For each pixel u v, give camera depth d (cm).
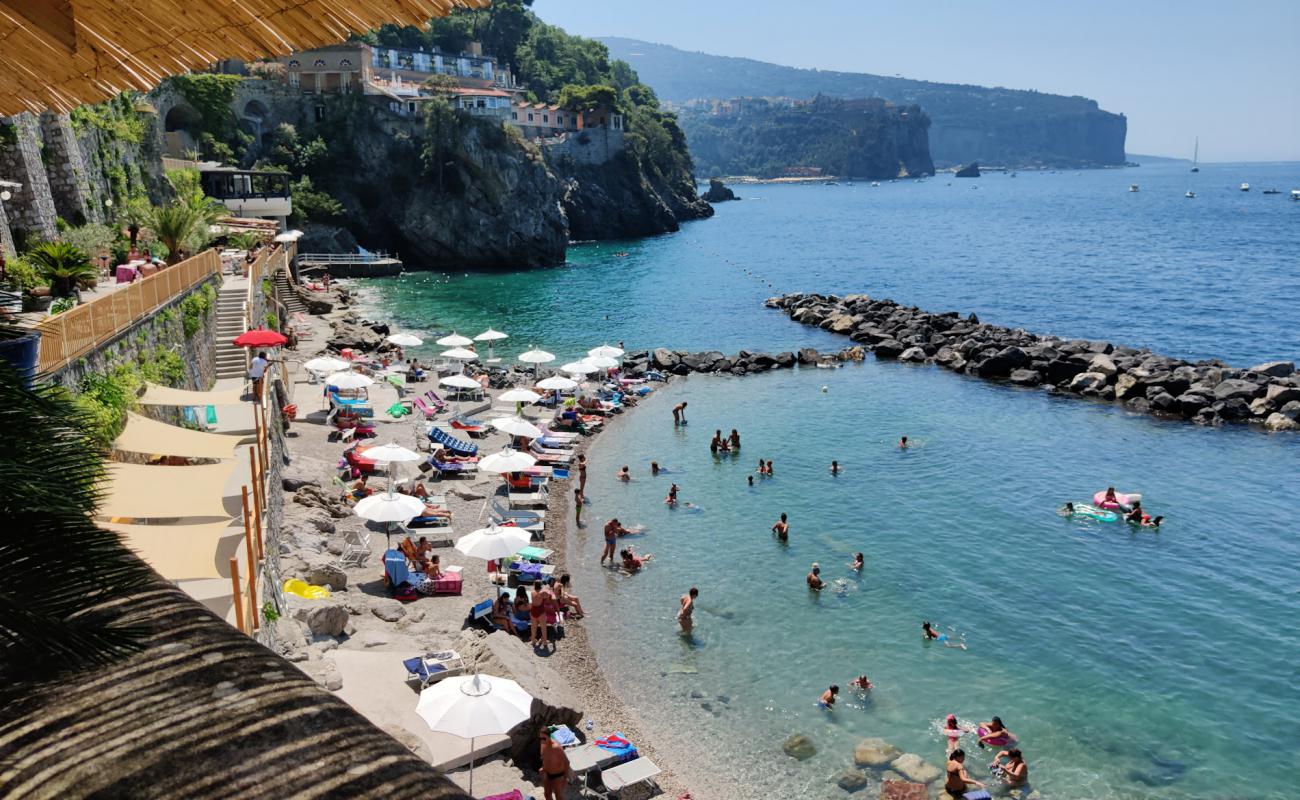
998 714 2228
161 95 9638
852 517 3459
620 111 17688
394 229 11994
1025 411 5019
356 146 11856
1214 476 3959
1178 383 5197
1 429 369
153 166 6650
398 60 16262
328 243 11256
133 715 215
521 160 12081
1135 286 10375
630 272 11494
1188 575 2973
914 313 7450
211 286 3812
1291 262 12531
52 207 4141
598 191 16412
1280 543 3231
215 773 200
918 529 3344
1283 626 2648
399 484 3369
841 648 2522
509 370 5825
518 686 1795
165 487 1777
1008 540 3250
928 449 4306
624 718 2191
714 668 2420
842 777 1997
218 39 430
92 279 3166
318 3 373
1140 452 4284
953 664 2445
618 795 1886
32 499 300
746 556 3109
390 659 2133
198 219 5453
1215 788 1980
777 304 8525
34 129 4078
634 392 5412
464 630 2416
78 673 228
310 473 3409
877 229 18825
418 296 9194
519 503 3462
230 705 220
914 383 5691
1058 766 2044
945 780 1988
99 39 473
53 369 1914
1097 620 2678
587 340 7044
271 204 9488
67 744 206
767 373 5994
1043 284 10569
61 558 280
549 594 2577
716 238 16588
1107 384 5394
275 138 11588
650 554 3127
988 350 6081
